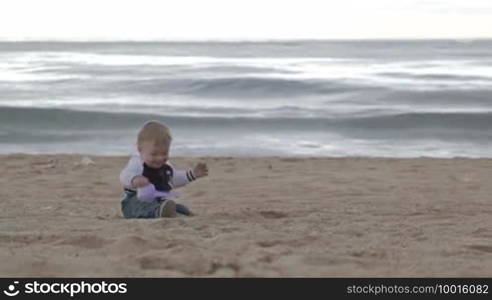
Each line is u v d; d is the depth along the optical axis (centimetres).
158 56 10069
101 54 10888
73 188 1442
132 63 7925
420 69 6931
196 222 968
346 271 716
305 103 4200
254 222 983
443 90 4725
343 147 2772
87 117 3444
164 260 734
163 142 1002
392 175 1678
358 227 944
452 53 11012
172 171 1025
